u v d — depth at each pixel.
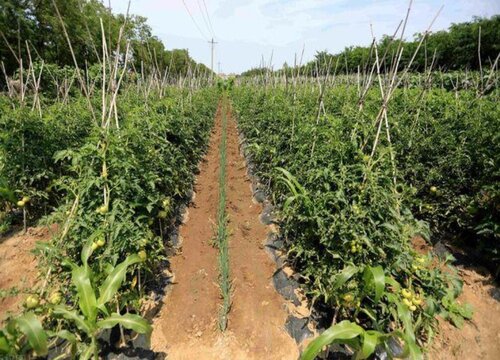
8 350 1.97
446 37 15.90
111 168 3.07
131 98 8.07
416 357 2.02
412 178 4.48
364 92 3.76
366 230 2.83
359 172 3.15
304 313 3.17
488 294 3.54
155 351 2.77
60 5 16.61
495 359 2.83
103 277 2.64
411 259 2.83
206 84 20.12
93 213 2.84
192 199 6.04
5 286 3.44
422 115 5.34
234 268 3.92
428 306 2.59
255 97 10.93
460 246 4.24
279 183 4.59
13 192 4.30
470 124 4.45
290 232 4.12
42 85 9.91
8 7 14.20
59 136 5.09
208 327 3.05
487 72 8.00
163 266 3.90
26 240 4.31
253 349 2.84
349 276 2.34
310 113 5.84
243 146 9.21
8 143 4.28
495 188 3.64
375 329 2.66
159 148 4.74
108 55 3.47
